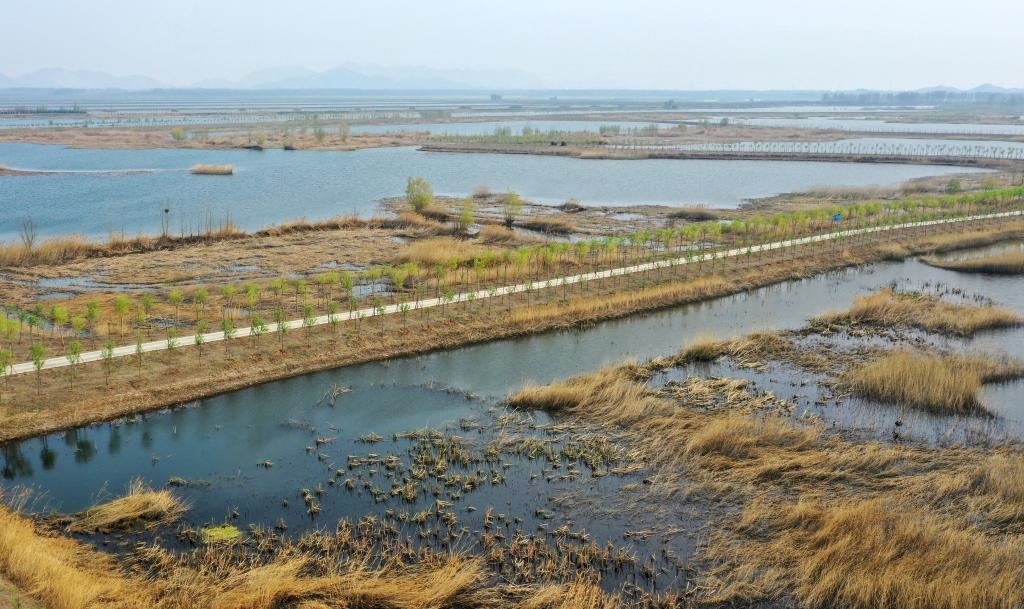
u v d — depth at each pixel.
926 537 24.59
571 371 40.97
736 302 55.41
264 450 31.50
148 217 83.75
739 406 35.62
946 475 28.95
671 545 25.17
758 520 26.34
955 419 34.97
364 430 33.41
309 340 42.03
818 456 30.38
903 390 36.88
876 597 22.34
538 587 22.91
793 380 39.69
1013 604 21.53
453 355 43.09
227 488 28.45
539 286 54.00
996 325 48.62
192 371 37.62
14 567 21.61
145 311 45.16
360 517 26.55
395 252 65.88
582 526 26.23
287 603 21.67
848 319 50.25
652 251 65.81
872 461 30.16
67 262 60.62
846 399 37.12
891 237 73.50
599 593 22.56
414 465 30.22
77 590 20.72
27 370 36.31
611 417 34.59
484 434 33.12
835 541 24.62
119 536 25.06
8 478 29.02
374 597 21.94
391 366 41.00
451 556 24.03
